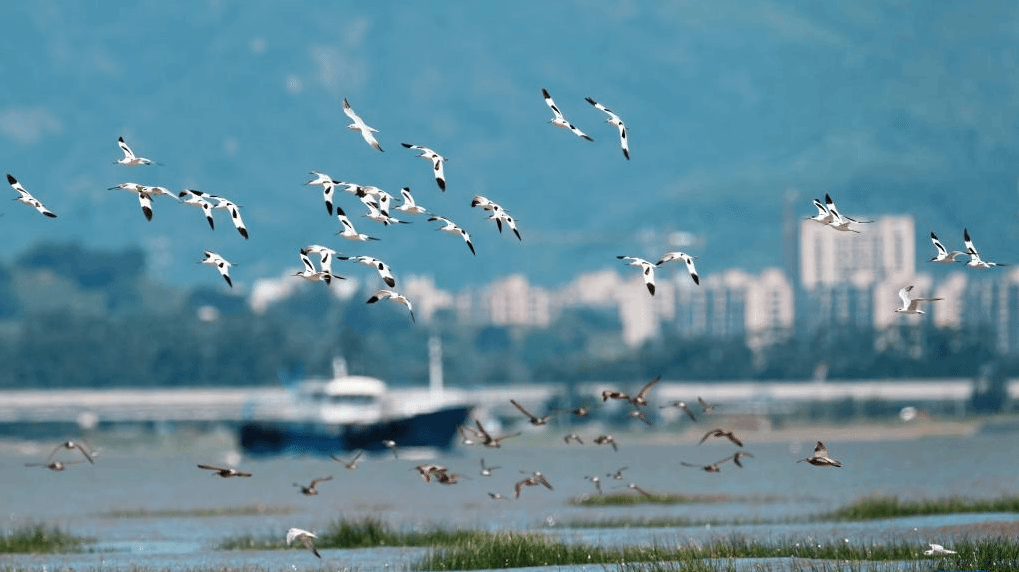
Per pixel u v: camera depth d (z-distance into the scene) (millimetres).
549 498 103500
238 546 65062
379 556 58812
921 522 66312
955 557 47125
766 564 49375
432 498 106188
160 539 72250
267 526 81250
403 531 71688
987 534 59812
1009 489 102750
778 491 106500
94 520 89250
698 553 52219
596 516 81875
